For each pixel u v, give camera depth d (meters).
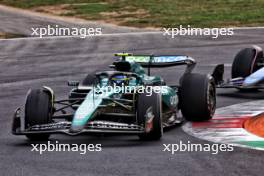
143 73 38.69
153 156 31.08
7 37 106.25
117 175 27.77
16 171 28.88
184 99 39.50
